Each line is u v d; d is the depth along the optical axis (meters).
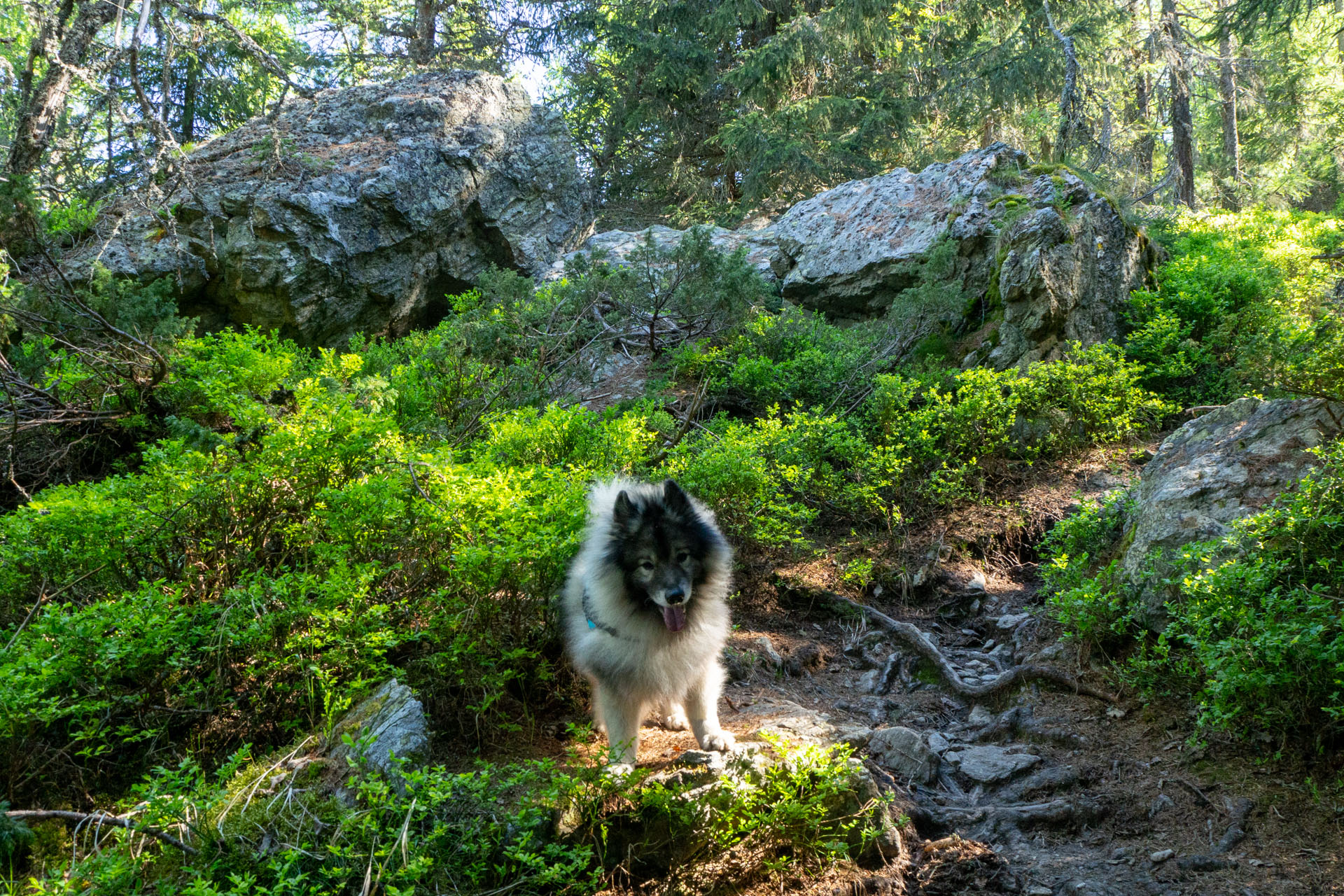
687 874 1.67
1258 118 12.51
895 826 1.80
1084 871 1.74
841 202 5.55
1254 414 2.53
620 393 4.28
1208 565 2.12
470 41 10.66
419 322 5.49
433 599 2.08
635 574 1.82
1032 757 2.09
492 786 1.71
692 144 10.52
